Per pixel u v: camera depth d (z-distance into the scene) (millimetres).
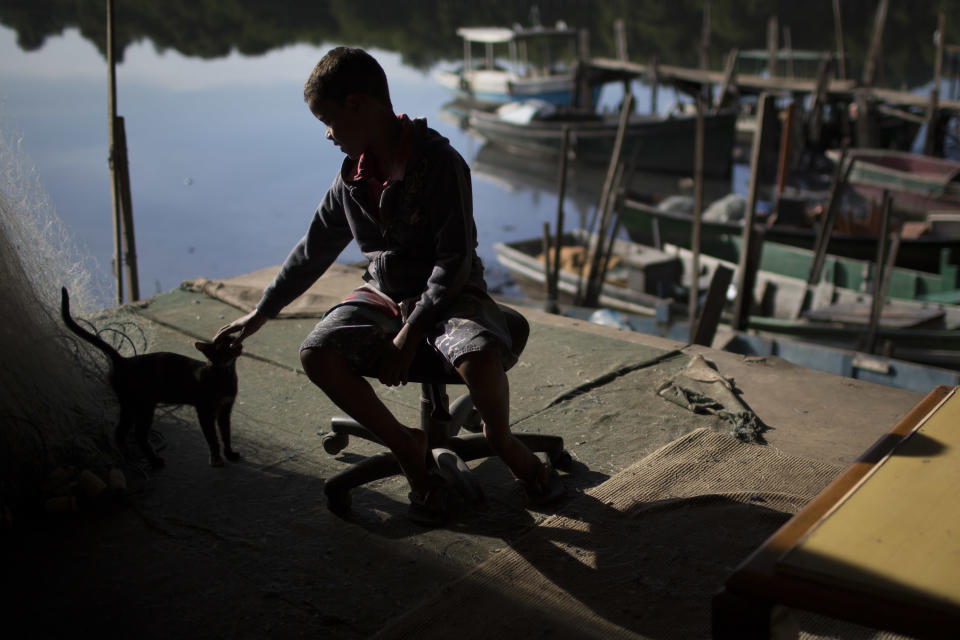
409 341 2008
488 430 2184
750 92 27078
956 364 12016
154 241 19203
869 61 27672
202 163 26188
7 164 2916
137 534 2271
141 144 28109
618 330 3846
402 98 38750
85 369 2855
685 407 3021
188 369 2477
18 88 35219
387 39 52031
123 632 1877
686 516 2289
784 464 2564
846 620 1087
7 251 2549
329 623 1901
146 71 42719
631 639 1819
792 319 14375
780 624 1205
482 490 2289
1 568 2119
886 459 1388
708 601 1938
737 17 46750
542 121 29156
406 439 2182
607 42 46031
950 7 45156
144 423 2562
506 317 2328
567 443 2785
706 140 25625
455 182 2010
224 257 18375
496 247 17281
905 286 14633
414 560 2137
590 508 2338
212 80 42000
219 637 1857
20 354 2461
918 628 1033
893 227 16906
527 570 2066
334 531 2273
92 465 2543
